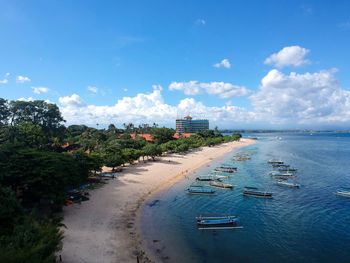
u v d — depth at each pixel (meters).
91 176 83.88
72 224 47.62
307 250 42.22
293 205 64.38
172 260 38.44
